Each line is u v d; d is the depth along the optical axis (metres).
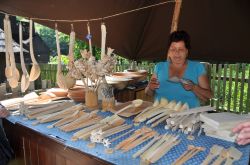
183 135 1.46
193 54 4.31
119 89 3.18
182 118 1.57
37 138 1.66
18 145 1.97
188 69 2.20
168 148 1.28
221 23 3.93
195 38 4.22
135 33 4.23
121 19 3.69
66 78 2.13
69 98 2.45
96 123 1.67
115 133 1.51
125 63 5.55
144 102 2.07
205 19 4.01
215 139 1.39
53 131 1.61
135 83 3.76
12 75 1.94
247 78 4.63
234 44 4.00
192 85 2.07
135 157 1.21
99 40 3.33
